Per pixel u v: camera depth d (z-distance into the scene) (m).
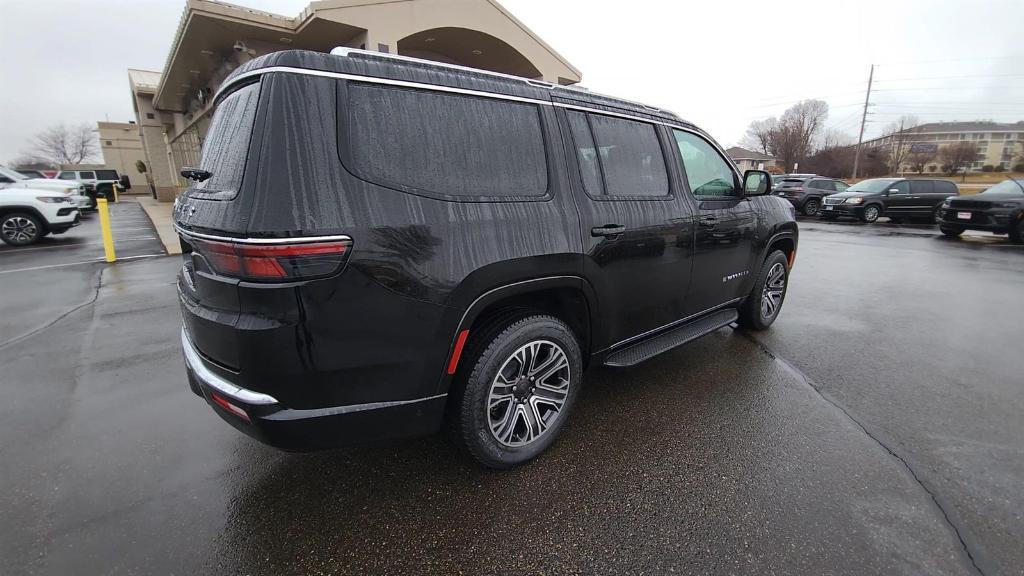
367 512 2.14
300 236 1.65
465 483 2.34
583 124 2.66
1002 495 2.22
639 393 3.27
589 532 2.02
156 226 12.59
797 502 2.18
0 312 5.10
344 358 1.81
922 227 14.65
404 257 1.88
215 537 2.00
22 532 1.99
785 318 5.00
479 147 2.18
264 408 1.77
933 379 3.49
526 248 2.23
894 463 2.46
